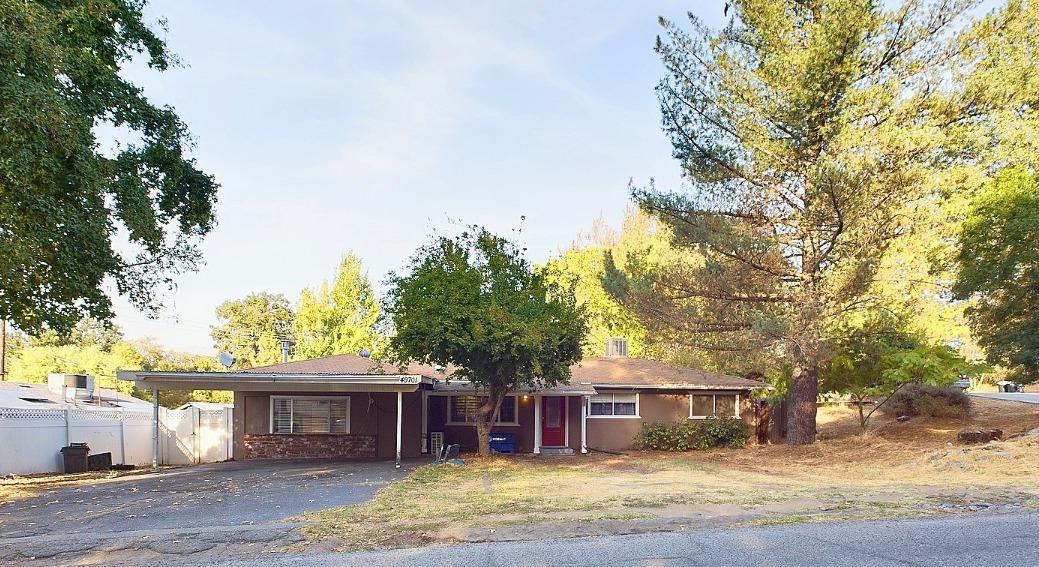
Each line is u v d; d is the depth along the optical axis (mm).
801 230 16469
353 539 7215
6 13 8523
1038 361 16016
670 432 20594
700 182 17594
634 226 34344
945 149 15117
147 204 12008
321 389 16891
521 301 15773
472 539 7090
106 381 34625
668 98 17562
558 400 21312
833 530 7145
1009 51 15711
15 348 40875
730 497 9555
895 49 15898
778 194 17203
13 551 7055
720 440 20578
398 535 7355
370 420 19797
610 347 25438
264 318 56625
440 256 16234
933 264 16391
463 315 15219
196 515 9203
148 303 13242
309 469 15664
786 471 13789
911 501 8820
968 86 15000
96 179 10078
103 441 18844
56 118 8938
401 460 17938
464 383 19812
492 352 15336
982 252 15508
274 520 8484
